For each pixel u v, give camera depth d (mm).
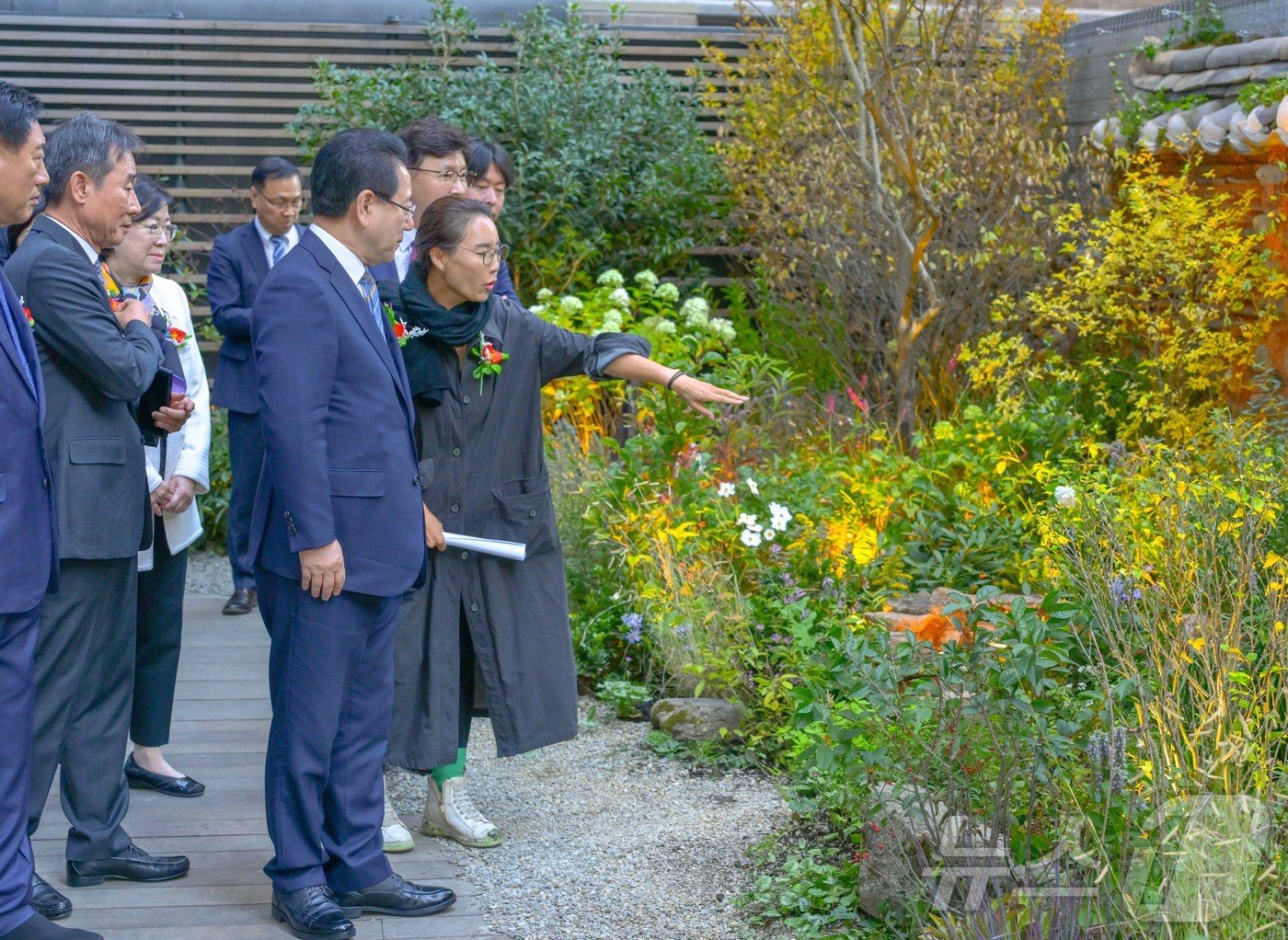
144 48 9859
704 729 4367
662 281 8812
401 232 3078
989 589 3307
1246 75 6191
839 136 7449
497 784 4199
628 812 3930
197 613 6145
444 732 3604
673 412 5902
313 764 3098
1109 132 6926
